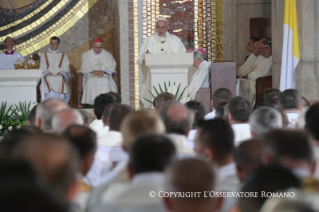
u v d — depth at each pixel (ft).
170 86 91.86
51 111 42.09
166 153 23.65
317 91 99.91
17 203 10.76
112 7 145.18
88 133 29.76
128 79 130.93
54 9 144.66
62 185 17.89
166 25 107.55
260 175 18.65
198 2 135.64
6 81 96.02
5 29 142.61
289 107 58.13
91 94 127.13
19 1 143.64
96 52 130.82
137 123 31.32
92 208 25.11
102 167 36.52
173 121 37.04
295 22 96.99
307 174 24.25
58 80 129.49
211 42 136.77
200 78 97.91
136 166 23.77
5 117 82.89
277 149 24.82
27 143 18.74
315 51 99.91
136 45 131.13
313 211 12.96
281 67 97.91
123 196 23.44
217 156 29.71
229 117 47.57
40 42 143.84
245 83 119.03
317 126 36.06
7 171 11.66
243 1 136.87
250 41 128.06
